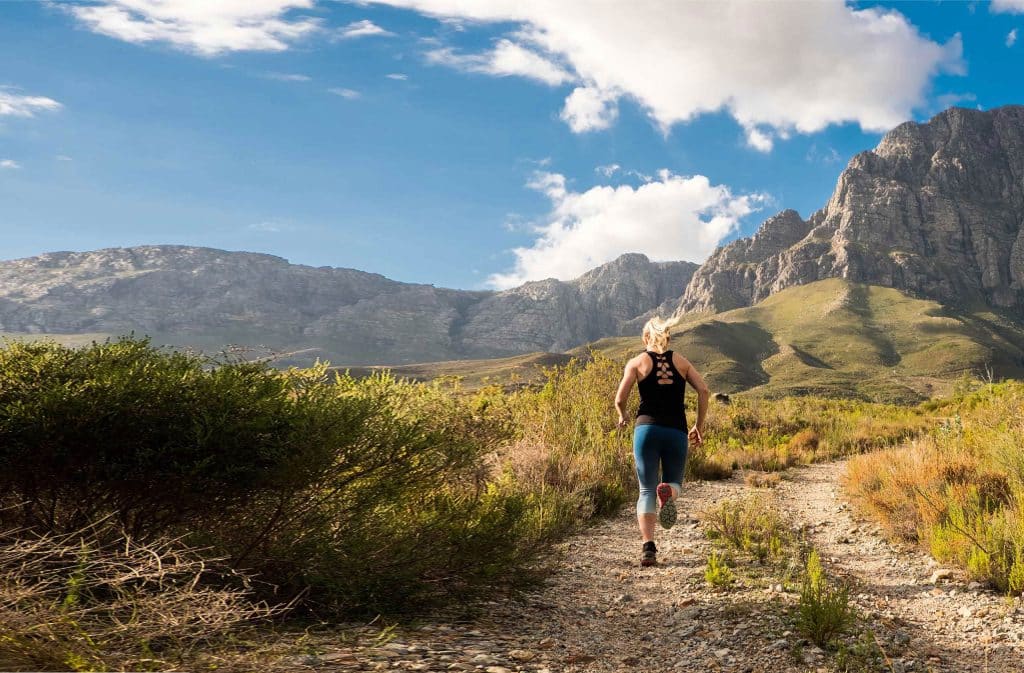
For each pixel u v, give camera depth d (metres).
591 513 8.23
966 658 3.79
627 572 5.84
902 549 6.58
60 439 3.41
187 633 3.03
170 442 3.57
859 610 4.55
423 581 4.52
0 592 2.62
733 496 10.34
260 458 3.76
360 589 4.16
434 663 3.29
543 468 8.74
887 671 3.50
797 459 15.29
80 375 3.69
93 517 3.73
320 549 4.12
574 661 3.59
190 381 3.74
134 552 3.27
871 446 17.12
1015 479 7.14
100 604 2.96
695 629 4.20
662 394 5.93
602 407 12.13
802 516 8.72
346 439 3.91
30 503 3.61
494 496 5.82
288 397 4.02
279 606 3.81
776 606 4.59
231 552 4.05
